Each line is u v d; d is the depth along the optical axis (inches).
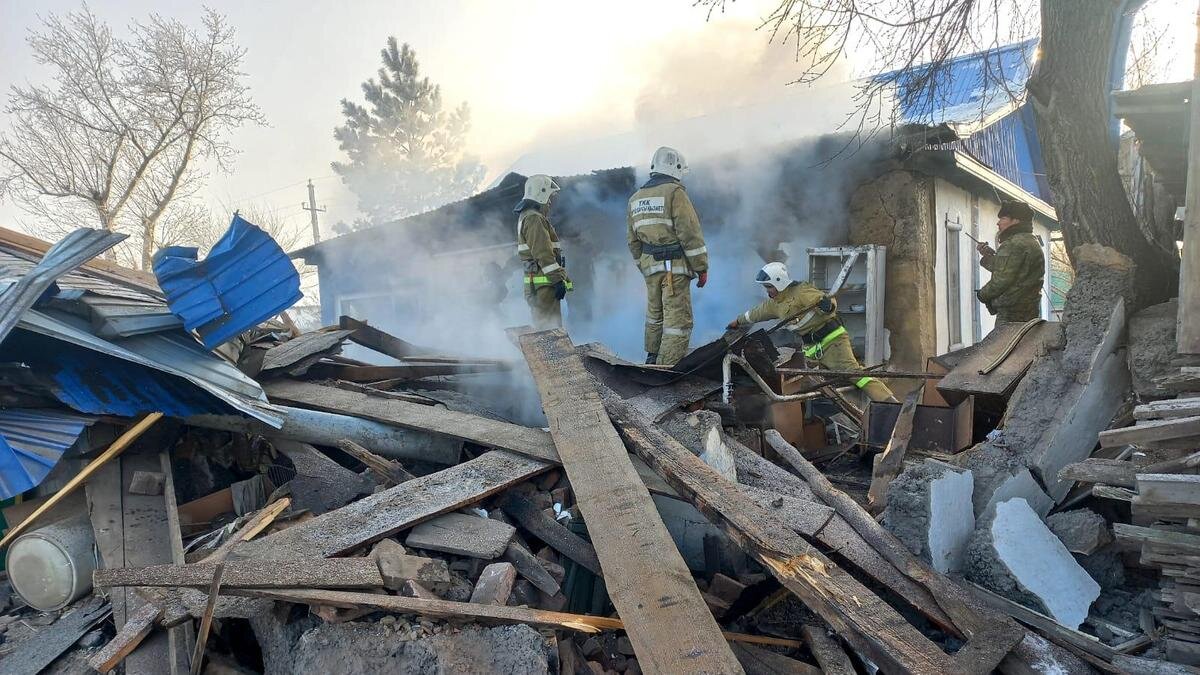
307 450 152.8
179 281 137.5
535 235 213.0
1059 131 153.0
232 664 90.8
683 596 81.4
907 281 249.3
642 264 201.5
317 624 87.3
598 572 106.4
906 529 101.8
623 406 138.0
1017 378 132.4
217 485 149.4
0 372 129.5
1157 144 141.0
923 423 139.0
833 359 196.9
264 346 202.5
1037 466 112.7
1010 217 194.5
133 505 123.7
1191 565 81.3
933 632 92.7
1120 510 111.9
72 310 137.3
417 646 79.8
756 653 90.2
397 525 104.9
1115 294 123.5
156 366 132.6
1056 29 149.7
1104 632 91.0
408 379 207.2
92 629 104.2
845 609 81.0
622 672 90.1
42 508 116.9
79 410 125.5
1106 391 122.6
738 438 156.9
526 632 81.9
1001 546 98.7
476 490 115.7
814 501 117.6
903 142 230.1
